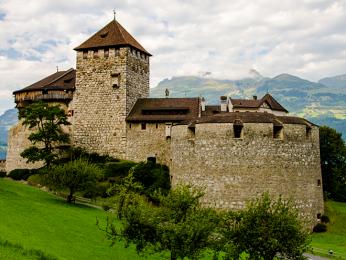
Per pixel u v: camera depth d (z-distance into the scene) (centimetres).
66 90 9538
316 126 7581
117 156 9031
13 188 7275
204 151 7144
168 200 3678
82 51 9500
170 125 8738
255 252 3469
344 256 5441
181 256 3441
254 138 6956
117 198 4797
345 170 9594
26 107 9100
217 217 3584
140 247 3641
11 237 3828
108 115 9206
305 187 7112
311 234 6925
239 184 6888
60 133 9169
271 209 3581
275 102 11200
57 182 6744
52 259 3434
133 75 9438
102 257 4097
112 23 9738
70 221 5312
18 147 10025
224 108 10162
